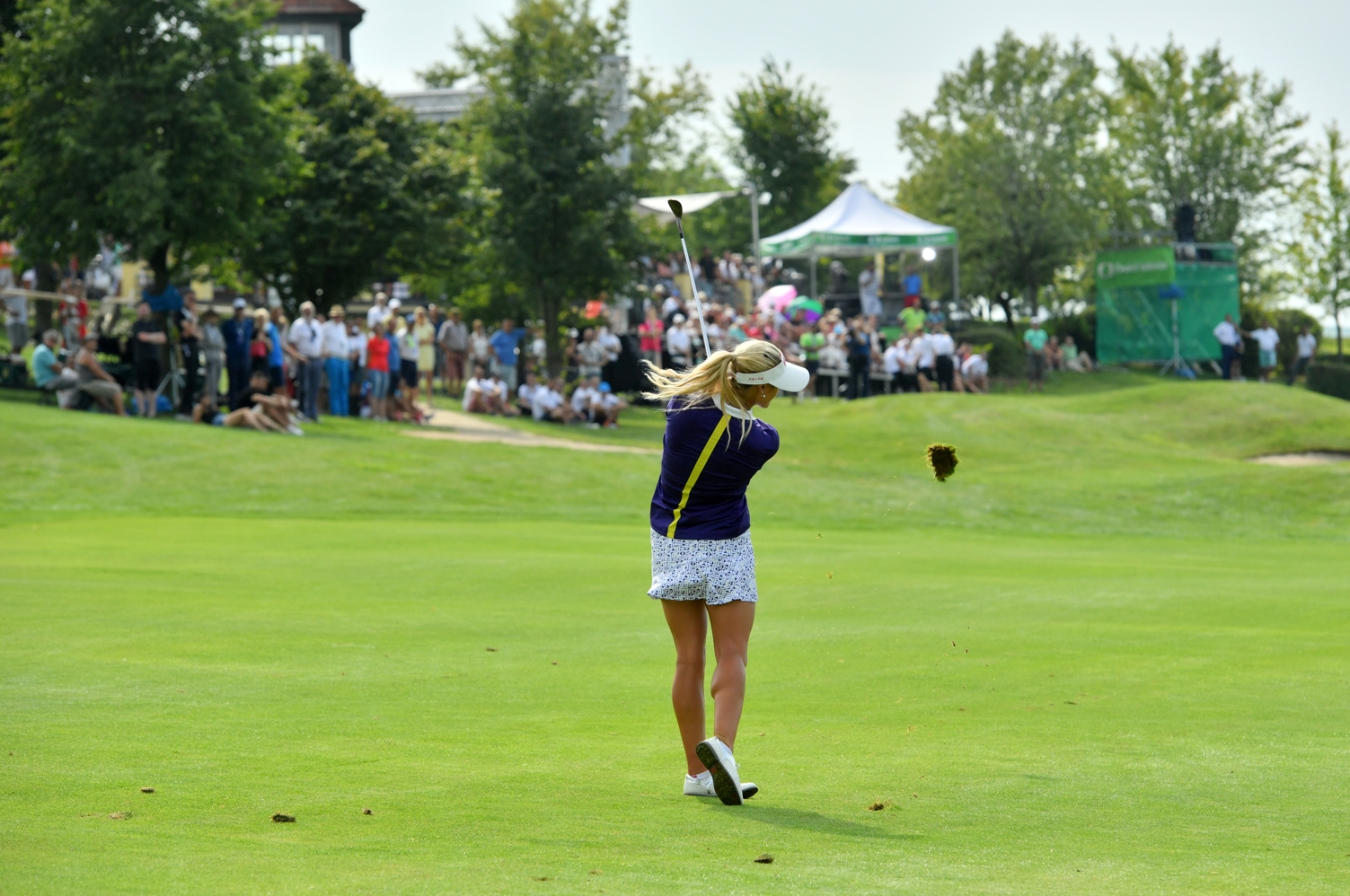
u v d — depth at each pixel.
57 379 43.03
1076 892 6.87
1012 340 82.44
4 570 20.91
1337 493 42.06
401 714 11.76
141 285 58.28
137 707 11.62
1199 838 8.11
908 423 57.62
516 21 72.75
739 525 9.68
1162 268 90.25
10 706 11.56
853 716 12.25
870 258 91.44
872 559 26.14
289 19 94.81
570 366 70.25
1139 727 11.73
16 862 6.99
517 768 9.88
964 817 8.62
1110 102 106.06
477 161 67.62
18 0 47.84
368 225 60.00
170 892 6.48
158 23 46.62
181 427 40.62
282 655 14.52
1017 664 14.98
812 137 116.12
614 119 100.56
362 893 6.55
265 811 8.34
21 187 46.16
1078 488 43.84
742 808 8.84
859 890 6.82
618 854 7.50
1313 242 102.00
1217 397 61.97
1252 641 16.67
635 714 12.04
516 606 18.75
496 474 39.28
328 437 42.47
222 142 46.66
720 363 9.52
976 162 98.94
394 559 23.73
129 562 22.53
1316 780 9.76
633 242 67.38
